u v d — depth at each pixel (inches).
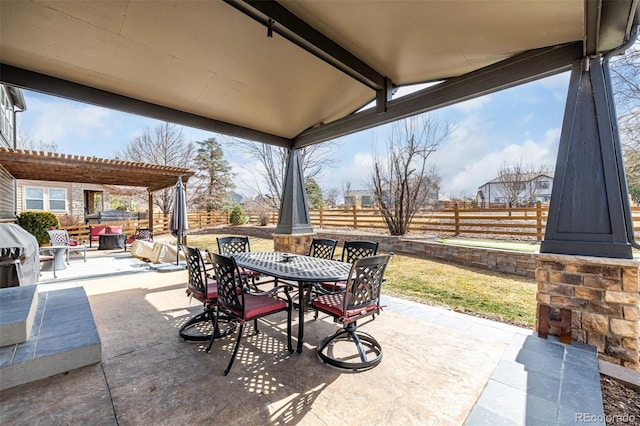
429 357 96.3
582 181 99.0
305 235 232.4
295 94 155.6
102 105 140.3
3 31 97.3
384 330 117.9
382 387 80.4
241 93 150.6
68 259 280.4
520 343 102.8
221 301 100.1
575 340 100.2
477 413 67.9
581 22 87.8
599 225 96.0
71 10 89.8
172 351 101.5
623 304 91.7
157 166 330.3
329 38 112.5
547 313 105.3
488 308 150.8
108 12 91.7
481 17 90.9
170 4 90.1
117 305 150.4
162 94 147.3
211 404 73.4
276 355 99.1
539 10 83.3
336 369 89.8
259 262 127.0
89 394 77.0
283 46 115.0
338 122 182.2
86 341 92.4
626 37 84.7
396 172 381.1
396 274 228.8
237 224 619.8
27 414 69.2
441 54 117.5
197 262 111.3
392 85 153.3
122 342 108.2
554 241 103.3
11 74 117.1
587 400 71.9
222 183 770.8
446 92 130.7
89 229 438.3
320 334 117.1
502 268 237.5
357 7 93.5
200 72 129.7
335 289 119.6
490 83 119.2
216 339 111.1
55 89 127.4
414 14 94.3
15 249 156.7
